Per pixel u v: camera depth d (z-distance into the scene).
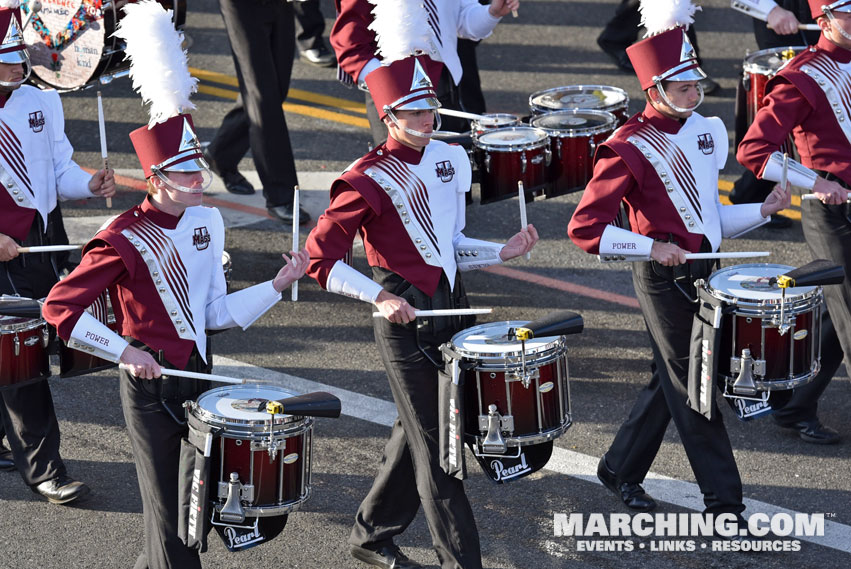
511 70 44.03
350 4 26.55
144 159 17.42
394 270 18.67
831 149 22.45
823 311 23.84
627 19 43.47
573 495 22.48
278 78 32.94
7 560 20.64
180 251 17.72
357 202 18.33
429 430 18.45
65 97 42.16
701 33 46.81
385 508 19.94
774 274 20.72
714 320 19.27
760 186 32.78
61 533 21.41
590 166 25.95
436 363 18.56
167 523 17.59
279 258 31.97
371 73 18.42
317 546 21.05
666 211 20.05
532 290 30.59
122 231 17.41
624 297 30.23
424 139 18.44
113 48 28.28
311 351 27.81
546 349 17.62
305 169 37.06
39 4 26.38
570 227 20.05
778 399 20.42
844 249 22.44
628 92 41.81
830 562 20.31
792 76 22.19
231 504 16.83
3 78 21.16
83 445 24.17
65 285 17.22
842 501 22.08
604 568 20.34
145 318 17.59
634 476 21.94
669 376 20.53
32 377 20.17
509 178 25.59
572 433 24.50
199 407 17.06
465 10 27.78
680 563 20.44
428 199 18.59
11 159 21.44
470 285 30.95
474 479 23.08
